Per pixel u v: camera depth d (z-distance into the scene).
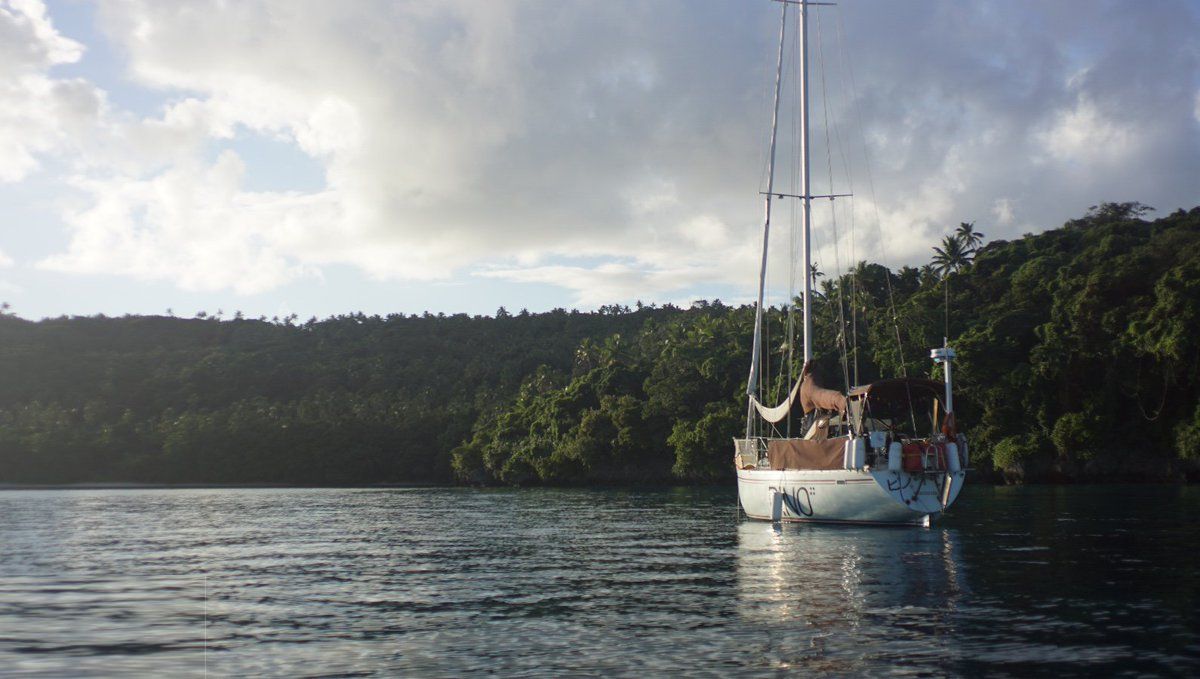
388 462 135.00
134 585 20.95
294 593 19.27
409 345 199.00
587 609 16.34
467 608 16.80
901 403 31.16
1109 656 12.05
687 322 141.00
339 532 36.16
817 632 13.87
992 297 95.31
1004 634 13.46
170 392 161.12
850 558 22.95
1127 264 77.88
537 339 199.12
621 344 139.62
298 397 169.12
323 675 12.02
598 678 11.43
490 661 12.52
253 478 133.62
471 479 116.31
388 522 41.88
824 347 90.75
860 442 29.59
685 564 22.62
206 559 26.36
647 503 55.09
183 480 133.62
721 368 96.75
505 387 153.75
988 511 39.28
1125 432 72.06
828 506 31.23
